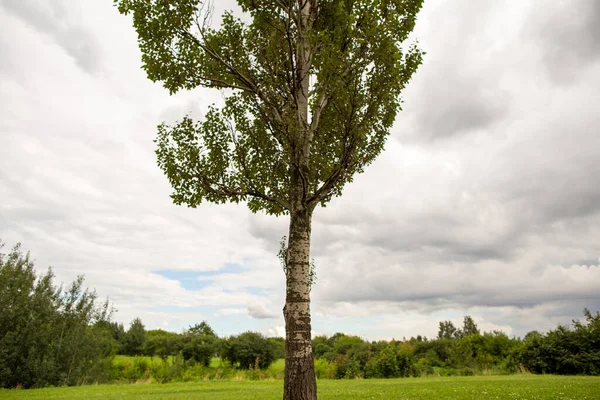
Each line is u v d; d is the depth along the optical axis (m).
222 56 11.68
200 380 35.09
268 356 55.66
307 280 9.12
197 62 11.84
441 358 51.56
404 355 36.72
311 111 11.65
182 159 11.74
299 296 8.86
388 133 12.20
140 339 77.31
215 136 12.38
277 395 16.89
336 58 9.67
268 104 10.37
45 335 35.09
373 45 9.77
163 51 11.35
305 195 9.45
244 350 53.44
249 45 11.24
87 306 38.34
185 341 59.72
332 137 12.62
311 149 12.32
